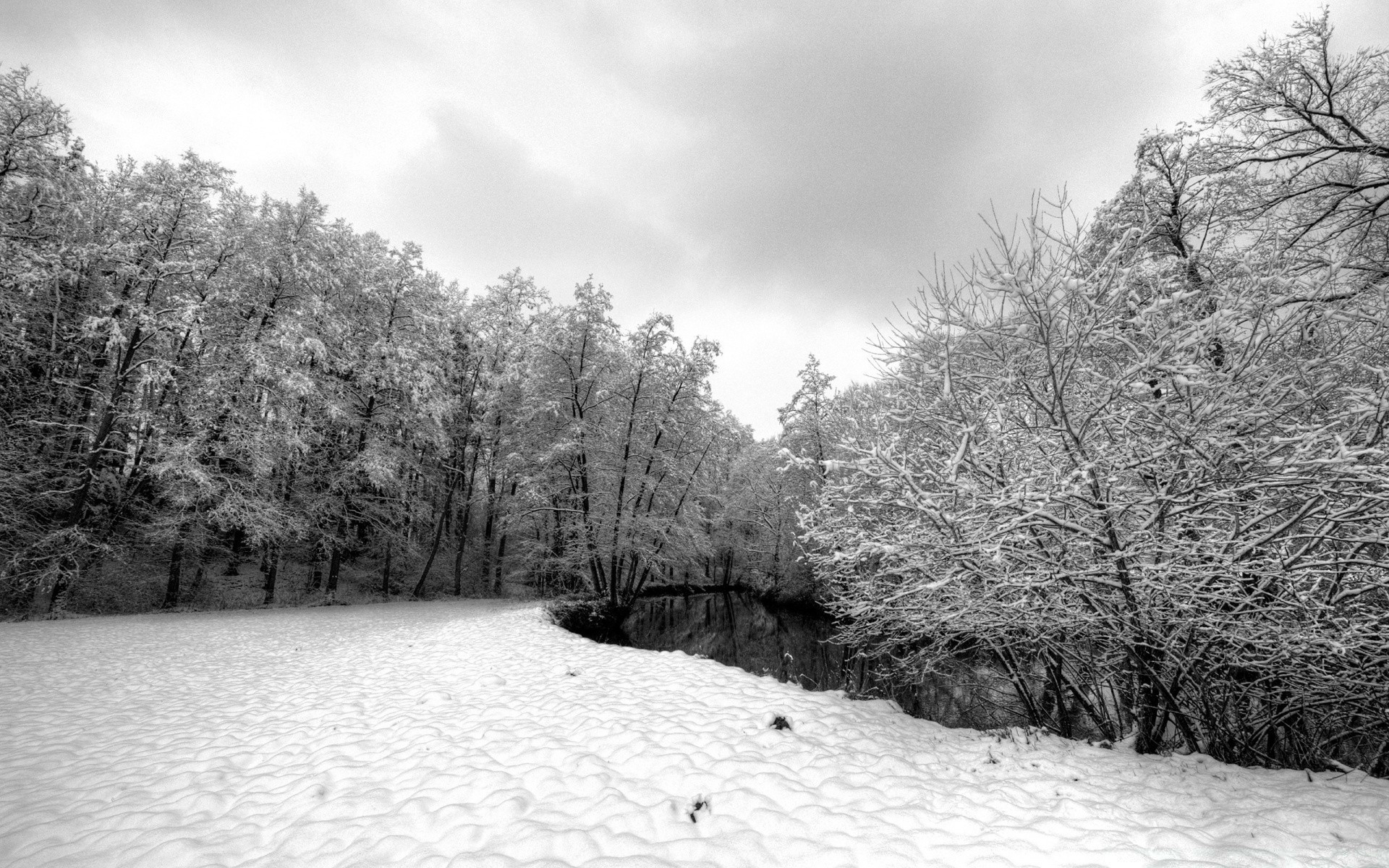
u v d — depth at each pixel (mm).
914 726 5695
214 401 15953
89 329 14062
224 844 3562
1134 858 3039
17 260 13961
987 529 4898
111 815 3977
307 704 6691
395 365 19938
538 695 6566
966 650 6707
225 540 20438
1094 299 4836
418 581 23766
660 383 20047
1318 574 4184
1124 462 4656
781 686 6770
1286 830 3275
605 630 16016
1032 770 4387
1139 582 4496
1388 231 7363
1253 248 5992
